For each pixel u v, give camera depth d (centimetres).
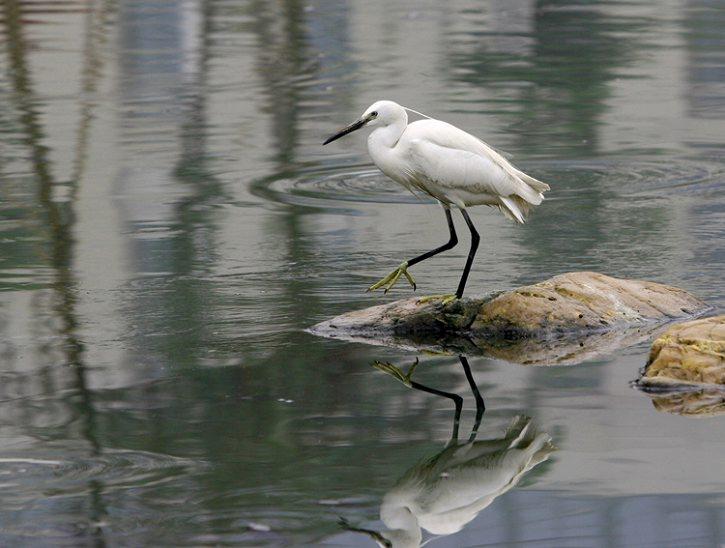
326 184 1947
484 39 3247
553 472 934
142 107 2488
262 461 955
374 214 1783
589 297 1287
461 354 1202
